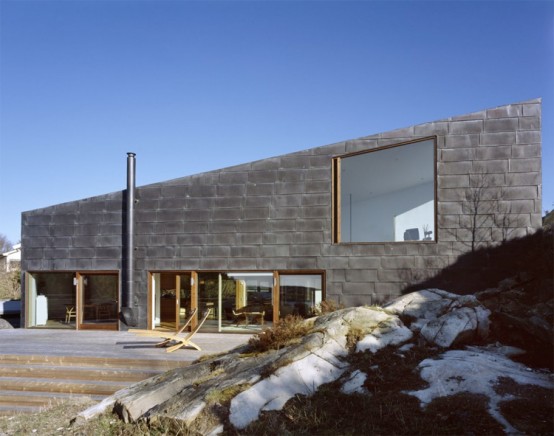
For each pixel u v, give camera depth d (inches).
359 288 550.3
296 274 577.3
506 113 525.0
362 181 564.4
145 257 622.8
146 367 403.9
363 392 243.9
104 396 365.4
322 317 338.0
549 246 443.5
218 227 599.2
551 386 231.6
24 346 489.1
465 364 252.8
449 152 534.3
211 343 502.9
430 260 531.2
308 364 268.2
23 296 676.1
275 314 577.0
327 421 223.5
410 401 228.7
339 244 559.8
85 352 446.3
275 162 586.6
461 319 303.7
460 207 526.6
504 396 221.1
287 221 578.6
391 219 550.0
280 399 243.9
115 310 637.3
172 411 251.8
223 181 601.0
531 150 516.7
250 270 587.2
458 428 199.6
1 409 352.2
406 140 547.5
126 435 249.4
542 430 191.9
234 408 238.7
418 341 297.0
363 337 296.5
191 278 609.0
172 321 615.5
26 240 677.9
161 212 619.8
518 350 288.4
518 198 515.2
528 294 421.4
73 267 653.3
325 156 573.3
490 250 515.8
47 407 344.5
